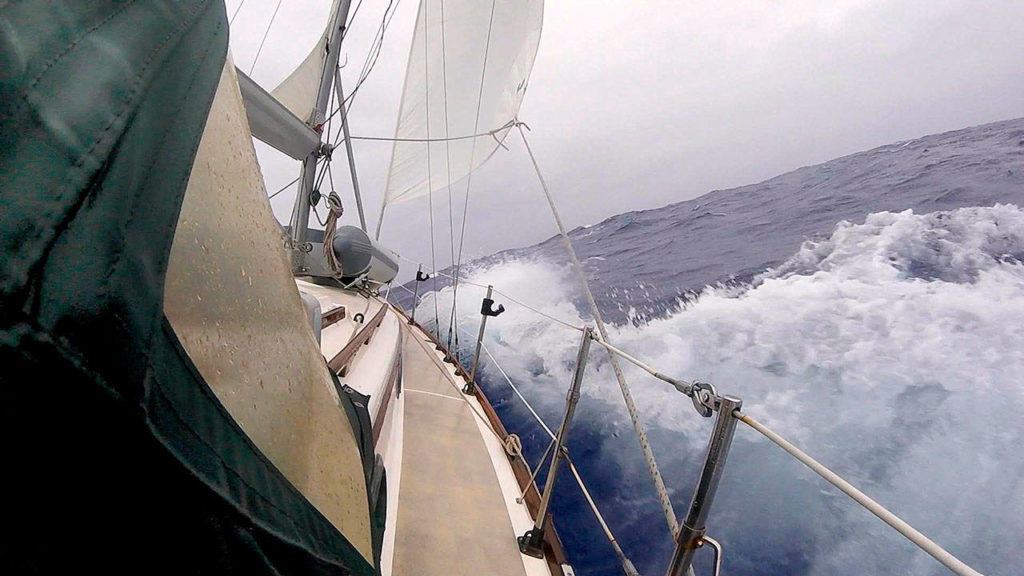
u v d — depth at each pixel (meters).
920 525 5.97
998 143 21.38
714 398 1.17
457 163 7.23
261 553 0.51
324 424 0.86
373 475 1.23
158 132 0.44
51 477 0.32
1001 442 7.00
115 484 0.36
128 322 0.36
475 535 2.23
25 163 0.33
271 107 2.61
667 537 5.79
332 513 0.77
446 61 6.66
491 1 6.11
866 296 12.01
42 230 0.32
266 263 0.72
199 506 0.43
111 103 0.39
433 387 4.54
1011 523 5.80
